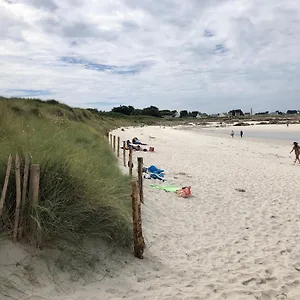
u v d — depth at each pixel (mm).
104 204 5004
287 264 5355
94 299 3771
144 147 27141
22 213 4082
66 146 6637
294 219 7867
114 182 6645
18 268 3703
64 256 4176
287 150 29031
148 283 4375
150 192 9859
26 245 4008
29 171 4375
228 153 24453
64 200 4637
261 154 24859
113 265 4574
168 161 17875
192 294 4199
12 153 4816
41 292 3598
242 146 32781
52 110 26078
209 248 5949
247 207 8852
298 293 4426
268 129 77000
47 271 3889
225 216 8016
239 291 4371
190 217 7836
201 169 15297
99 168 6977
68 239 4406
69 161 5199
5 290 3379
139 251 5012
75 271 4125
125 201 6156
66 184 4828
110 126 57031
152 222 7070
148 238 6070
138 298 3949
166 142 35344
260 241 6383
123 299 3875
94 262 4398
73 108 33594
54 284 3791
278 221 7695
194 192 10430
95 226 4828
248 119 159000
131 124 93750
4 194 4012
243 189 11016
